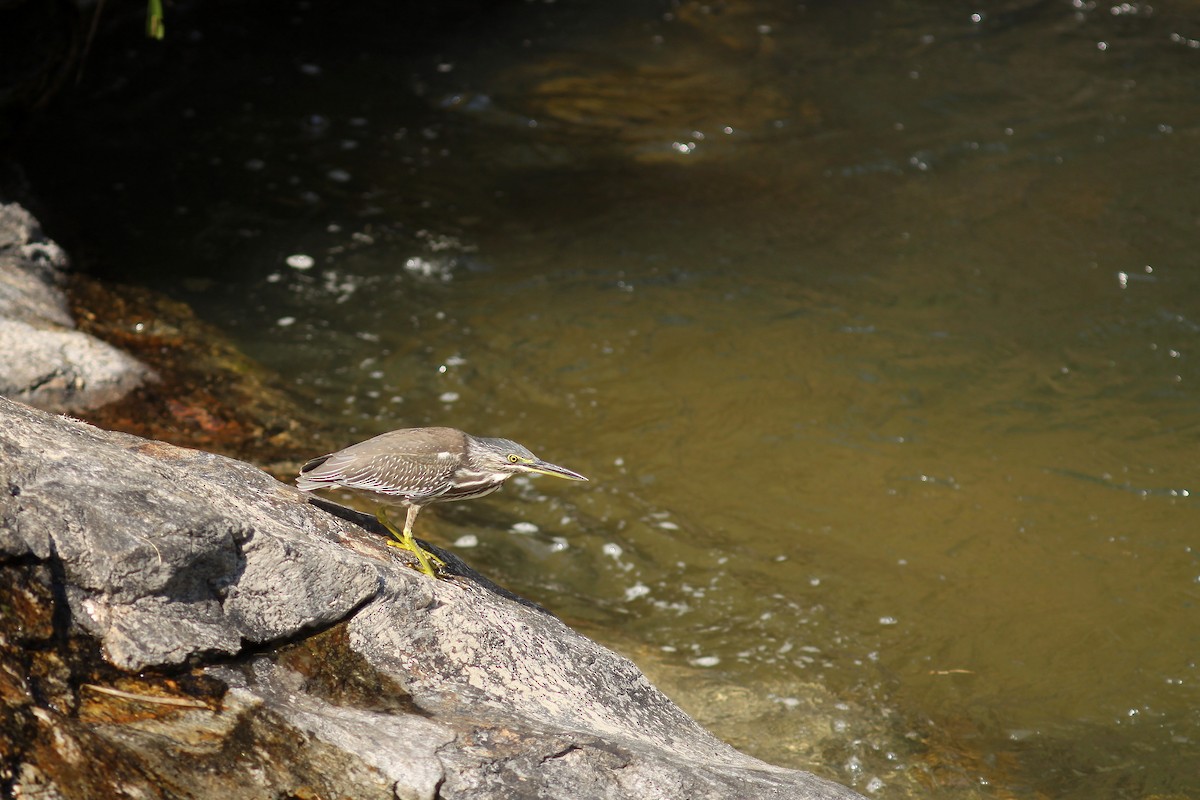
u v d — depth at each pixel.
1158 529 9.51
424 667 4.96
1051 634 8.45
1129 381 11.45
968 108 17.17
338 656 4.79
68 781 3.60
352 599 4.88
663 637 8.36
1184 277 13.05
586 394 11.38
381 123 16.69
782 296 12.99
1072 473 10.20
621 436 10.75
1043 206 14.58
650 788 4.48
